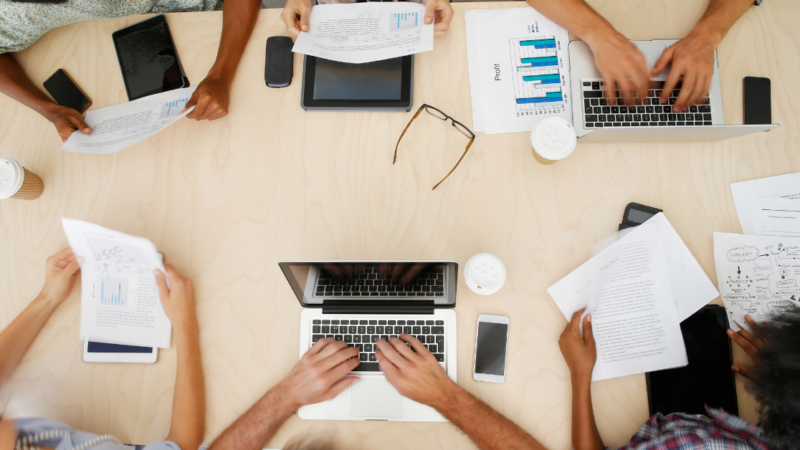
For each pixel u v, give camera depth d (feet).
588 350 2.77
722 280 2.92
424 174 3.16
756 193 3.01
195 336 2.95
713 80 3.00
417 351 2.84
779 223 2.96
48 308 3.03
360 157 3.21
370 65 3.22
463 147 3.17
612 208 3.05
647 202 3.05
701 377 2.76
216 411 2.91
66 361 2.99
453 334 2.91
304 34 3.16
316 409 2.85
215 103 3.12
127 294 3.00
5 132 3.38
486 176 3.13
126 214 3.21
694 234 3.00
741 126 2.71
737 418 2.52
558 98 3.15
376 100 3.20
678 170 3.08
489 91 3.21
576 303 2.91
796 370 2.32
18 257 3.19
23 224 3.23
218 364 2.97
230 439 2.78
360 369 2.90
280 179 3.21
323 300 2.93
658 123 2.98
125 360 2.97
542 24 3.25
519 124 3.15
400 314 2.94
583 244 3.01
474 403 2.74
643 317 2.85
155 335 2.99
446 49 3.30
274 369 2.95
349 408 2.85
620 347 2.83
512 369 2.86
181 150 3.28
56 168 3.31
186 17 3.45
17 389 2.94
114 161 3.29
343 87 3.22
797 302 2.84
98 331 2.99
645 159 3.10
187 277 3.09
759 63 3.14
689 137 2.98
